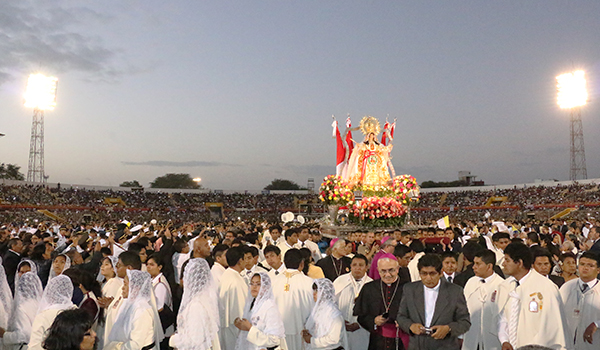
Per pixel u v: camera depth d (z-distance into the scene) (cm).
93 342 364
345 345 550
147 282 508
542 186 6347
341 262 826
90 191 6256
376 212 1570
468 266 723
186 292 486
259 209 7475
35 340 456
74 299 586
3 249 1012
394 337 553
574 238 1393
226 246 750
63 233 1795
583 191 5628
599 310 548
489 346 580
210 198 7581
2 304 550
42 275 808
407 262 754
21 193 5197
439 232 1432
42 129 5825
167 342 718
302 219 2166
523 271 538
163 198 7062
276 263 677
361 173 1869
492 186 7131
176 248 934
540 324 505
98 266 854
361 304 585
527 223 2641
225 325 607
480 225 2234
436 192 7581
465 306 489
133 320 481
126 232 1485
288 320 573
